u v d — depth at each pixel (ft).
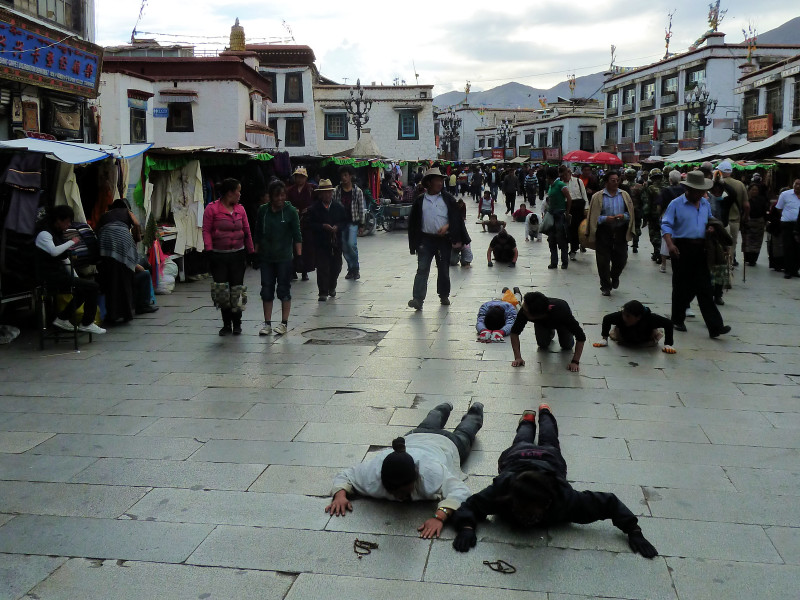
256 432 17.79
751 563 11.84
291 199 42.70
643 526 13.04
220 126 86.12
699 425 18.10
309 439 17.30
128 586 11.28
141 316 32.35
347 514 13.55
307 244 42.22
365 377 22.49
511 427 17.99
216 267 27.84
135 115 67.67
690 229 27.14
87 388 21.50
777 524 13.12
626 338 26.05
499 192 153.28
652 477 15.06
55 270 26.18
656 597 10.92
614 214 36.17
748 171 88.58
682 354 25.02
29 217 26.20
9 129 41.32
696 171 26.84
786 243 41.96
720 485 14.69
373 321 30.99
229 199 27.86
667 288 38.50
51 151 27.55
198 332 29.12
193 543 12.55
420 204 32.76
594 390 20.98
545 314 22.52
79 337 28.25
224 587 11.23
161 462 15.99
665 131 178.50
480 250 56.44
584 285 39.68
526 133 254.68
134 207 36.29
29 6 42.09
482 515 12.96
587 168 65.41
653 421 18.38
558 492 12.66
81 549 12.38
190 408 19.65
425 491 13.66
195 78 85.15
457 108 311.88
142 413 19.25
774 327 29.19
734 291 37.81
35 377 22.70
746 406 19.56
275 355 25.32
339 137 153.99
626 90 200.75
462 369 23.27
